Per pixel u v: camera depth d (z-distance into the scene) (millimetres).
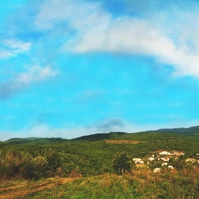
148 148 144250
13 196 21312
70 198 19438
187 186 22484
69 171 41812
